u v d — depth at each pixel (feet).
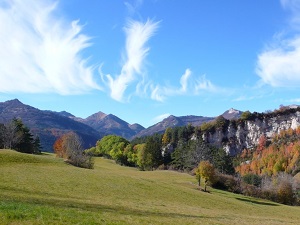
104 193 169.68
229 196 286.25
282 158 619.67
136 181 231.71
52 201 107.65
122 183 213.87
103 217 80.79
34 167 226.38
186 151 567.59
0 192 113.70
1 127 426.92
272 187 366.22
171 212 126.93
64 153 381.60
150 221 87.71
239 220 127.65
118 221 77.61
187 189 245.45
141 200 166.71
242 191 339.98
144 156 587.27
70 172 226.58
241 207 209.05
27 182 162.61
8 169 200.75
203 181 349.82
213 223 103.55
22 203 86.38
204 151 535.60
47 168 231.71
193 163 521.65
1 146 413.59
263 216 180.75
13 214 64.54
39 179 179.11
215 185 342.23
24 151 438.81
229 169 508.94
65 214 73.87
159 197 190.49
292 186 367.86
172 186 244.01
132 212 108.17
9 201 89.04
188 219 106.93
